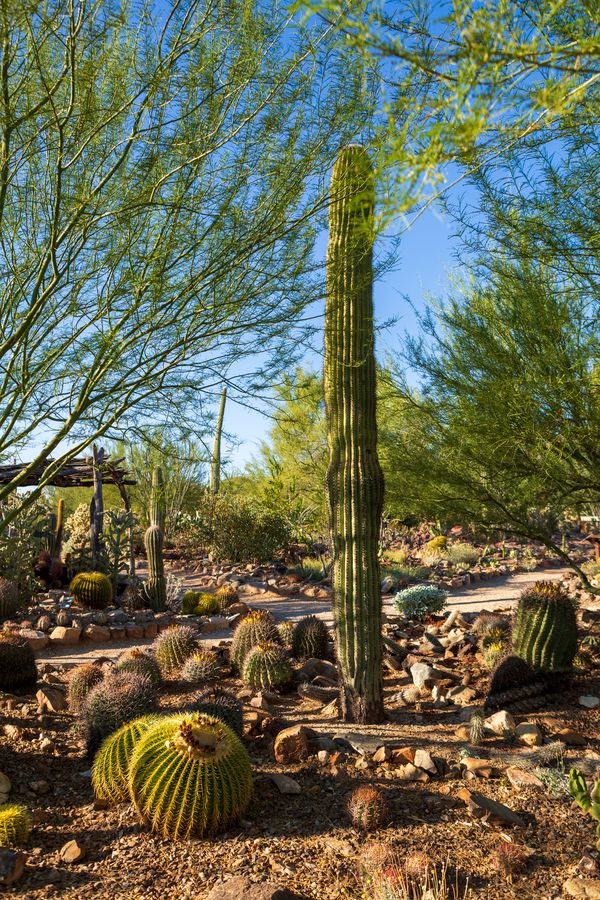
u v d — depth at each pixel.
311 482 13.58
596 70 1.27
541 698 5.31
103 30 3.22
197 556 16.47
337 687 6.09
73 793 4.16
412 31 1.73
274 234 3.89
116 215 3.66
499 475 5.30
